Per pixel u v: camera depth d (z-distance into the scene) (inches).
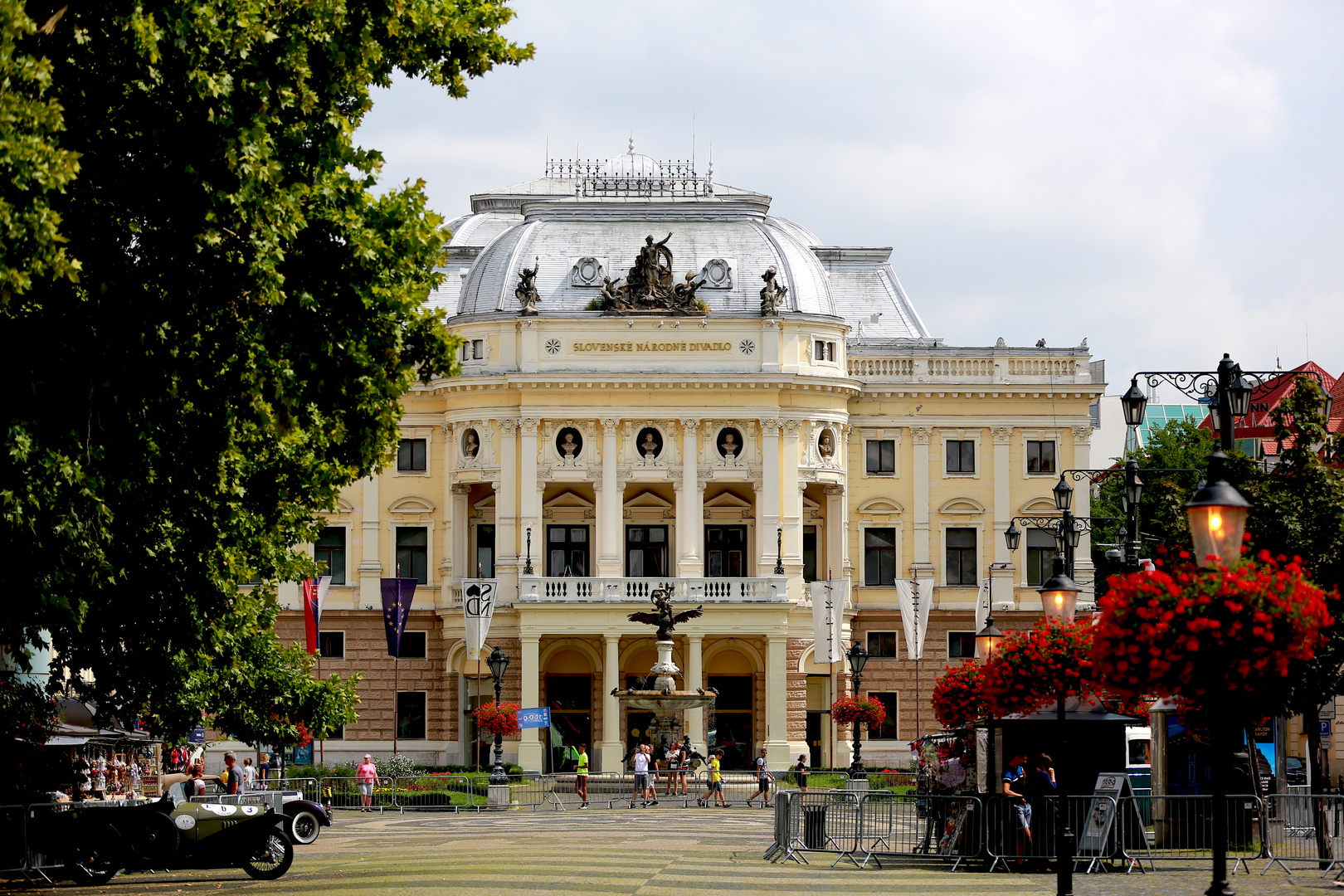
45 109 986.7
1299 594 1040.2
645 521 3732.8
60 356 1199.6
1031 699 1494.8
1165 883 1328.7
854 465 3789.4
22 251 1008.2
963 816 1529.3
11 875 1483.8
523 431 3619.6
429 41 1475.1
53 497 1205.1
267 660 2129.7
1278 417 1836.9
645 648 3673.7
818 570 3796.8
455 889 1266.0
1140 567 1934.1
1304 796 1494.8
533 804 2849.4
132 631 1535.4
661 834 2080.5
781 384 3612.2
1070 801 1491.1
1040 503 3786.9
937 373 3796.8
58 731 1765.5
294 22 1280.8
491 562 3782.0
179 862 1544.0
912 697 3732.8
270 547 1790.1
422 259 1519.4
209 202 1182.9
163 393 1299.2
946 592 3762.3
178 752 2709.2
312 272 1403.8
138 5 1102.4
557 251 3757.4
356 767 3228.3
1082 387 3782.0
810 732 3710.6
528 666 3511.3
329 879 1422.2
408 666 3727.9
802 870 1472.7
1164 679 1052.5
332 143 1346.0
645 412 3627.0
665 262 3663.9
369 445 1566.2
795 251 3806.6
